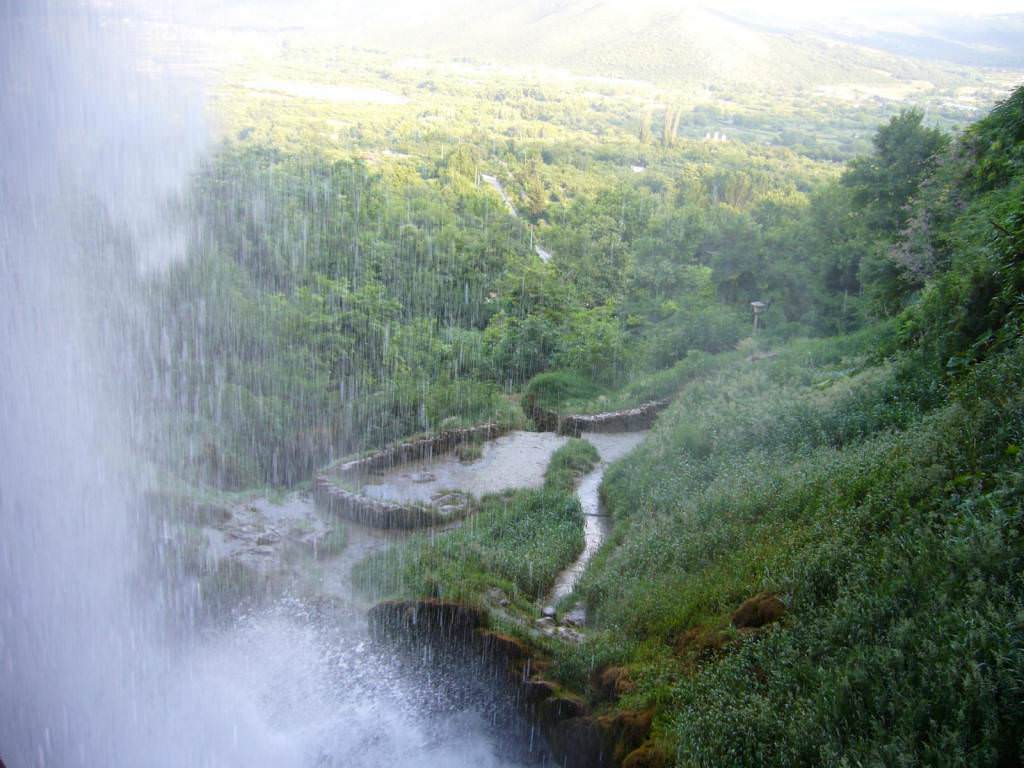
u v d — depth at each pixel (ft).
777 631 18.94
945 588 16.15
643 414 66.85
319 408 63.57
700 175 219.00
